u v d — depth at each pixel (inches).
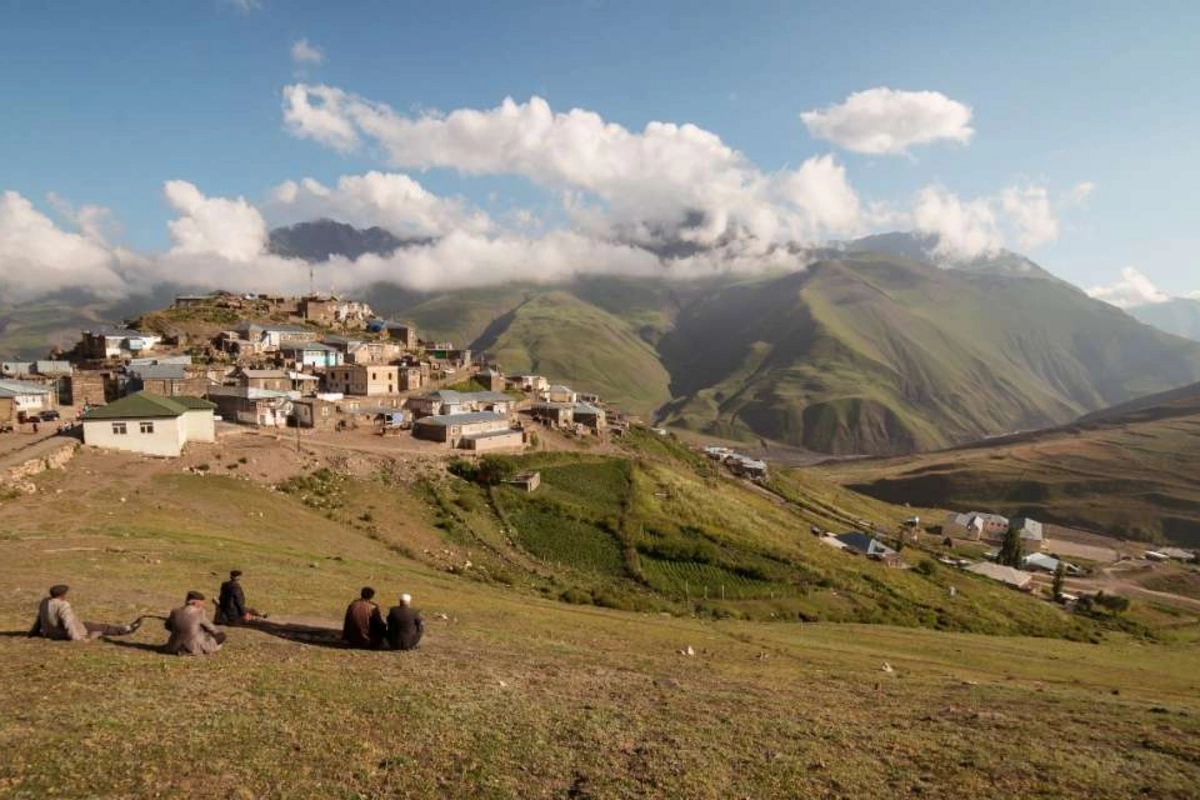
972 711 1059.3
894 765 765.9
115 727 648.4
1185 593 7263.8
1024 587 5940.0
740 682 1190.3
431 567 2669.8
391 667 946.7
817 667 1569.9
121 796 539.2
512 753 701.9
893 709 1045.2
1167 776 783.7
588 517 4035.4
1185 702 1684.3
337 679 859.4
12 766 557.3
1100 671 2326.5
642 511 4443.9
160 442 3026.6
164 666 834.2
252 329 6806.1
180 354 6141.7
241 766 608.1
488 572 2837.1
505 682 946.1
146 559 1584.6
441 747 697.0
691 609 3090.6
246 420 4367.6
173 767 593.0
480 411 5487.2
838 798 669.3
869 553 5442.9
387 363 6879.9
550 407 6363.2
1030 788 722.8
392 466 3863.2
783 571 3929.6
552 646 1354.6
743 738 811.4
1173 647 4025.6
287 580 1635.1
